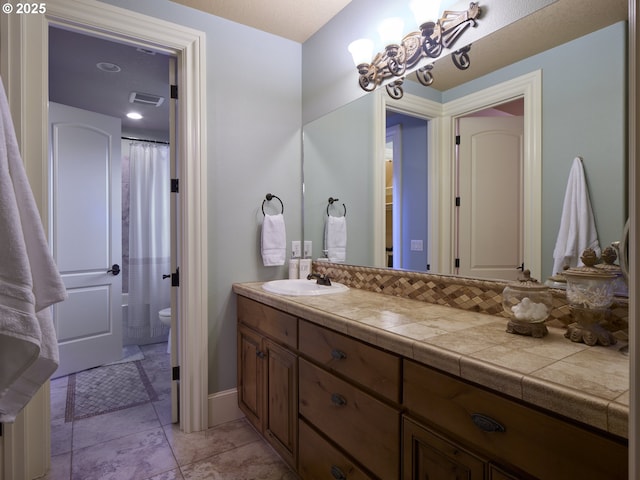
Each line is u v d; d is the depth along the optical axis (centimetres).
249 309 204
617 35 109
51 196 280
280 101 242
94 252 307
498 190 140
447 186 158
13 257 89
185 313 206
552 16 124
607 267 104
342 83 216
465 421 89
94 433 206
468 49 150
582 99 116
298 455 158
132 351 355
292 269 233
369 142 198
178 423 218
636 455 45
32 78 166
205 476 170
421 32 166
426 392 99
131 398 251
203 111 208
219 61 217
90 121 304
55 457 183
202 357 209
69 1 173
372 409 117
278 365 173
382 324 121
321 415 143
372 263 197
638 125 44
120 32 186
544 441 74
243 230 227
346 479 128
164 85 294
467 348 96
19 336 88
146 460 181
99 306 311
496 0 140
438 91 162
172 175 214
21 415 162
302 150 250
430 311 143
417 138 172
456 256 154
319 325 144
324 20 225
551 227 124
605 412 64
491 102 142
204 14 213
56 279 103
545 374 78
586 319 100
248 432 209
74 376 289
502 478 81
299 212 250
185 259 206
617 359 88
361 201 204
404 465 106
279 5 210
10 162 97
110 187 318
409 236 176
